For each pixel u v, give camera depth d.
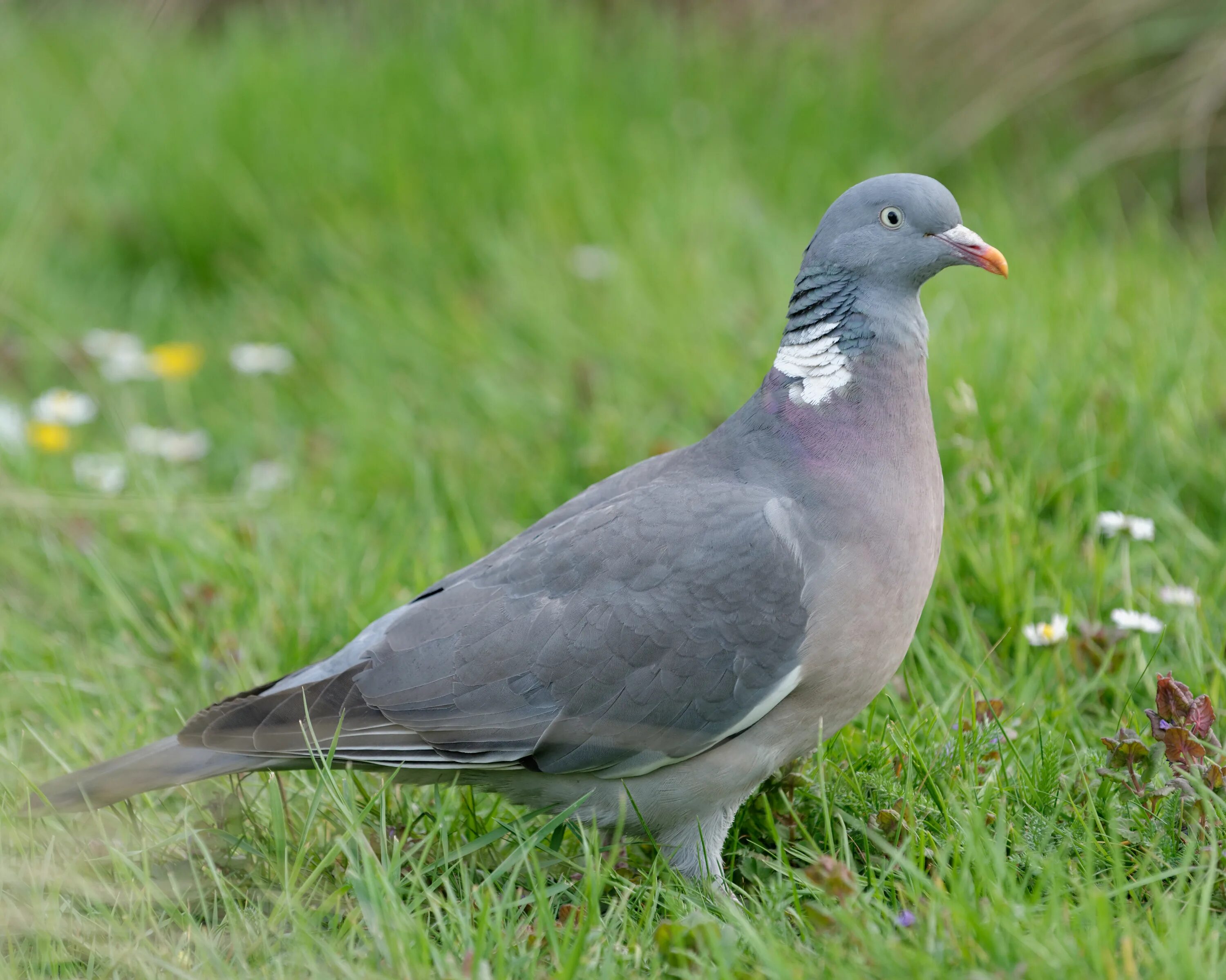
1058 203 13.61
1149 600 8.05
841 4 16.61
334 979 5.61
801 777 6.94
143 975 5.83
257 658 8.38
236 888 6.46
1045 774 6.60
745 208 13.45
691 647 6.40
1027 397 9.54
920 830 6.34
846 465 6.54
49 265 14.38
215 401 12.28
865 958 5.38
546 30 16.25
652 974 5.68
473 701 6.50
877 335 6.68
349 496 10.28
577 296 12.43
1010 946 5.29
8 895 6.17
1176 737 6.26
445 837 6.65
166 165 15.22
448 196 14.14
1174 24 13.92
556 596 6.55
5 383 12.46
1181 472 9.13
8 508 9.94
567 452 10.41
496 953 5.70
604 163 14.28
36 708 8.08
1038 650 7.89
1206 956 5.34
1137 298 11.16
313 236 14.14
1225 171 13.72
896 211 6.67
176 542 9.30
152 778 6.37
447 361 11.93
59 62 18.42
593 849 6.42
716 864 6.68
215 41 19.33
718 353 11.13
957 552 8.41
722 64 16.11
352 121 15.25
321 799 6.50
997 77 14.98
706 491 6.63
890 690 7.65
